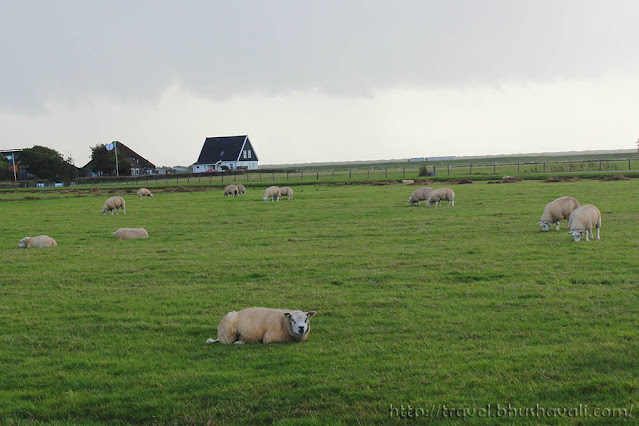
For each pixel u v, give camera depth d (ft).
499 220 95.66
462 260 62.59
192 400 28.04
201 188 243.19
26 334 40.68
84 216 134.41
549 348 32.81
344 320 41.57
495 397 26.68
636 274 51.70
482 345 34.32
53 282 59.57
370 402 26.89
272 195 160.66
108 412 27.35
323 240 83.05
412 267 60.39
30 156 379.96
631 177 201.67
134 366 33.24
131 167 435.53
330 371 30.78
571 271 54.44
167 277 60.23
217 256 72.02
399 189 192.03
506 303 44.19
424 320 40.29
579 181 192.03
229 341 36.94
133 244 86.48
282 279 56.90
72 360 34.68
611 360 30.04
